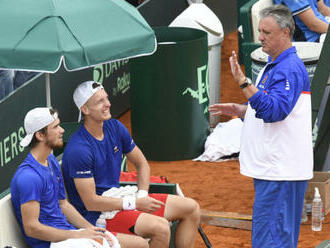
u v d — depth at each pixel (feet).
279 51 55.52
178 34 95.81
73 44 53.31
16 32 53.88
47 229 50.26
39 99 86.58
